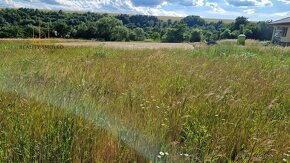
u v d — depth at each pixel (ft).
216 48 43.06
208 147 8.54
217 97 13.04
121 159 7.84
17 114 9.55
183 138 9.39
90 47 44.60
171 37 207.72
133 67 22.17
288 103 14.43
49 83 14.88
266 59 32.01
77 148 7.93
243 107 12.34
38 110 10.46
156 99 13.24
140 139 8.58
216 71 21.71
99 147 8.09
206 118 10.76
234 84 16.92
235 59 31.12
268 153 8.50
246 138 9.30
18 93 12.76
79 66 21.29
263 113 12.01
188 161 7.93
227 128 9.96
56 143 8.03
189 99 12.71
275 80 18.69
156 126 9.77
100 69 20.66
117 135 8.75
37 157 7.68
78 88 14.16
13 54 29.45
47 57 26.96
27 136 8.22
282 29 103.19
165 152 7.88
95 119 9.80
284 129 10.75
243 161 7.91
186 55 34.55
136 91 14.35
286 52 43.39
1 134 8.51
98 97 13.26
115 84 16.05
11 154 7.67
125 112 11.08
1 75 16.14
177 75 18.47
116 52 36.73
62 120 9.15
